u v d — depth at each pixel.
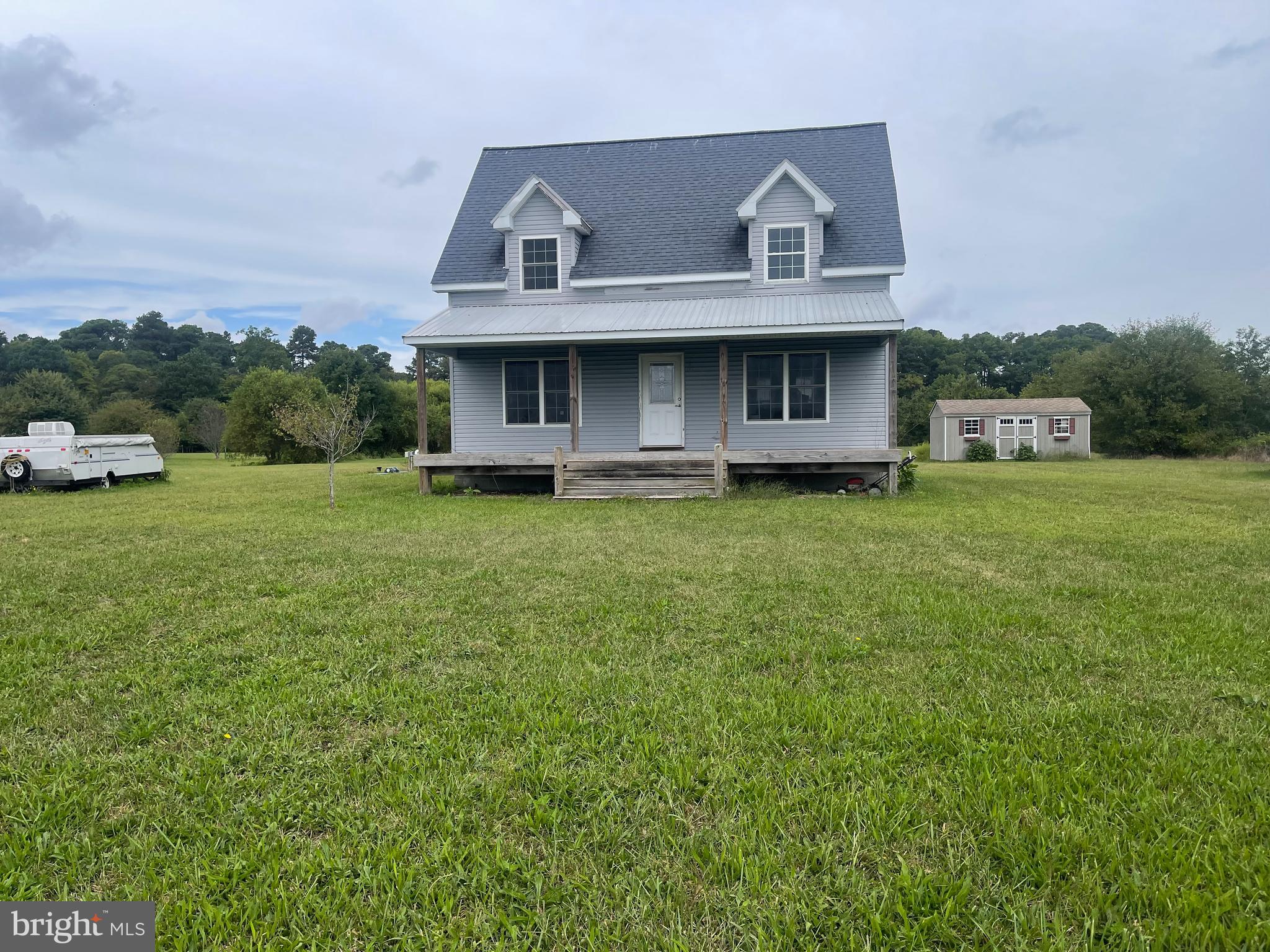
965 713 3.34
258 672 4.00
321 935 1.98
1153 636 4.50
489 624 4.88
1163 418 39.31
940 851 2.32
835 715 3.31
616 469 13.75
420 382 14.06
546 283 16.00
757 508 11.30
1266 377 39.81
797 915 2.03
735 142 18.02
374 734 3.21
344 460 46.53
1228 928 1.93
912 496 13.05
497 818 2.53
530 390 15.66
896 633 4.56
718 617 4.98
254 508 12.27
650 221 16.58
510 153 18.81
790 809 2.57
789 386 14.90
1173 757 2.89
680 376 15.31
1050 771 2.78
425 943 1.94
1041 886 2.14
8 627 4.93
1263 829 2.38
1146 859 2.24
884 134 17.33
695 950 1.90
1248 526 9.38
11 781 2.83
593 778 2.78
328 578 6.35
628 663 4.08
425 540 8.42
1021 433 39.09
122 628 4.88
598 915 2.05
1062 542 8.06
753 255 15.30
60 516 11.28
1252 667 3.93
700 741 3.08
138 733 3.23
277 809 2.60
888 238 15.16
